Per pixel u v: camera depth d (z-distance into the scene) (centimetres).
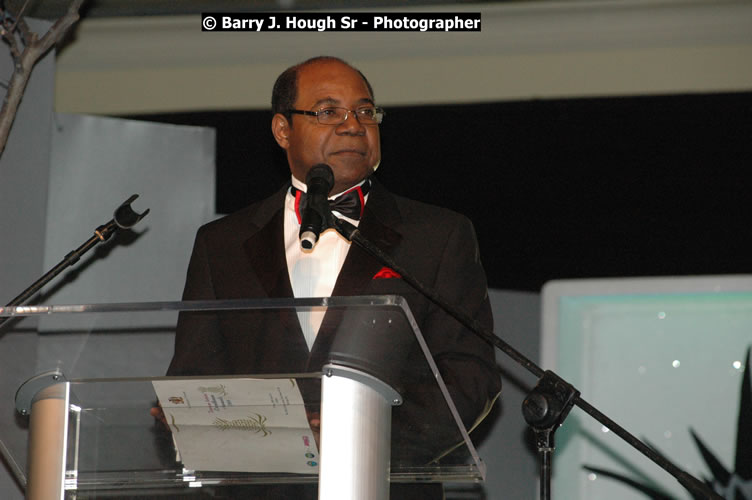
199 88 1062
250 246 677
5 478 848
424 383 396
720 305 962
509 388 950
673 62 1009
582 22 1019
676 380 959
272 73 1060
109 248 950
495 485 927
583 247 980
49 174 946
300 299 382
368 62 1049
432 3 1041
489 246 988
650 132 994
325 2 1047
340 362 391
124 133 979
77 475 424
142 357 398
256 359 390
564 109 1007
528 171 997
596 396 966
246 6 1056
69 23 839
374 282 646
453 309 527
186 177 988
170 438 418
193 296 673
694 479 479
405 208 699
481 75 1028
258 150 1023
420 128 1020
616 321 973
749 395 944
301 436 407
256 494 436
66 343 400
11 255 920
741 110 990
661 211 978
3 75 916
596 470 948
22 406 429
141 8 1055
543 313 970
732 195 973
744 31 1000
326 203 538
